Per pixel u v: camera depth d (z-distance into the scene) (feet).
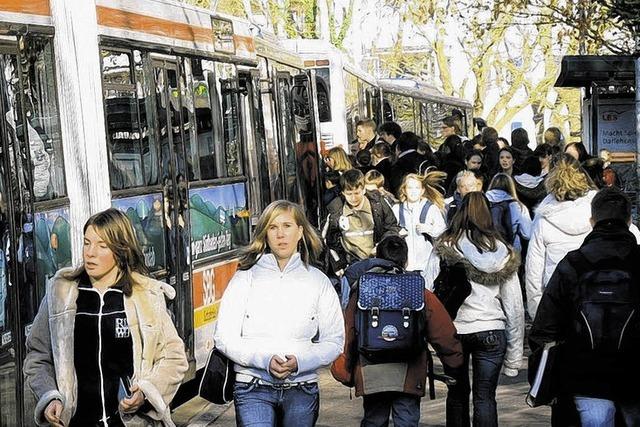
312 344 26.91
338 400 46.01
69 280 24.03
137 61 41.86
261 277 26.91
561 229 36.52
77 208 35.04
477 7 98.02
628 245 26.94
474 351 34.40
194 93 47.80
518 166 68.49
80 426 23.84
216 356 27.07
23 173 31.27
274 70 64.23
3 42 31.24
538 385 27.76
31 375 23.88
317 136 78.74
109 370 23.77
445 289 33.76
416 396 31.09
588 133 83.05
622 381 26.78
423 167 65.10
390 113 119.55
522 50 202.39
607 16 73.36
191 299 45.32
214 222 48.96
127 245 23.98
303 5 165.58
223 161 51.11
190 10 48.39
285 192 64.85
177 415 45.21
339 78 91.91
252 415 26.76
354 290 31.19
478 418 34.42
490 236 33.83
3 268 29.37
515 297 34.19
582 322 26.76
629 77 74.64
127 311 23.86
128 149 40.14
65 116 34.99
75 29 36.47
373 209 49.24
